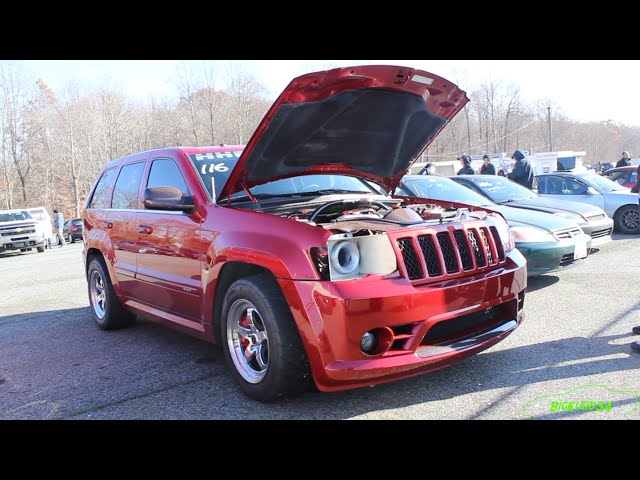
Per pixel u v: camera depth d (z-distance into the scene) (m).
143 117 58.19
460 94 4.32
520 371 3.91
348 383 3.13
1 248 20.91
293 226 3.38
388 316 3.13
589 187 11.66
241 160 3.90
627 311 5.32
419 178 7.88
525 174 11.36
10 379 4.51
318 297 3.12
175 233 4.37
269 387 3.41
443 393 3.60
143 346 5.23
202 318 4.14
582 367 3.91
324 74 3.42
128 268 5.23
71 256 17.88
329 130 4.05
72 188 56.88
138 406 3.69
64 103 55.81
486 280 3.58
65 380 4.37
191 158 4.60
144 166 5.18
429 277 3.37
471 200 7.58
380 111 4.08
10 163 55.09
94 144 56.66
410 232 3.38
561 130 89.56
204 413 3.50
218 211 4.01
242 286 3.55
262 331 3.60
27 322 6.79
